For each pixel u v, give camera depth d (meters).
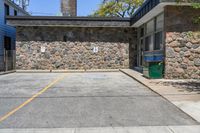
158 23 16.27
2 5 22.70
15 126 5.96
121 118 6.60
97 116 6.79
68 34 21.84
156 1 13.70
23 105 8.09
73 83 13.39
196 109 7.38
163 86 11.45
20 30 21.70
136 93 10.15
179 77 14.20
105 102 8.50
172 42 14.12
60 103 8.36
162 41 15.19
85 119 6.51
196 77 14.23
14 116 6.82
